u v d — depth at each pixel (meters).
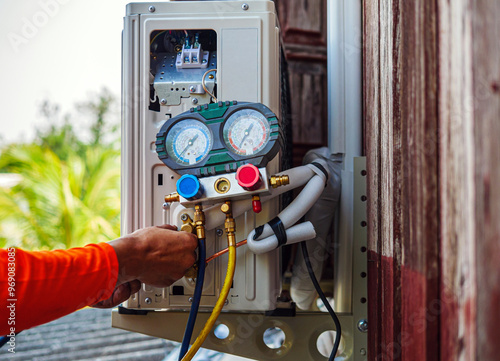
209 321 0.74
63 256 0.64
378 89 0.86
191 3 0.87
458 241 0.50
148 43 0.87
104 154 3.04
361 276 0.93
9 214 2.75
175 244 0.74
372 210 0.90
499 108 0.39
